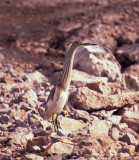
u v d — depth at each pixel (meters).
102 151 17.05
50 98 19.61
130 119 22.91
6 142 18.91
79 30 53.00
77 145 17.69
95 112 24.34
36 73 33.72
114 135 19.83
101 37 48.25
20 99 26.16
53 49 49.53
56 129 20.38
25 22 67.00
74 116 22.67
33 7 79.31
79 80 28.59
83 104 24.16
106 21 57.44
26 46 52.31
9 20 68.88
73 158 16.31
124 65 39.41
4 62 42.03
